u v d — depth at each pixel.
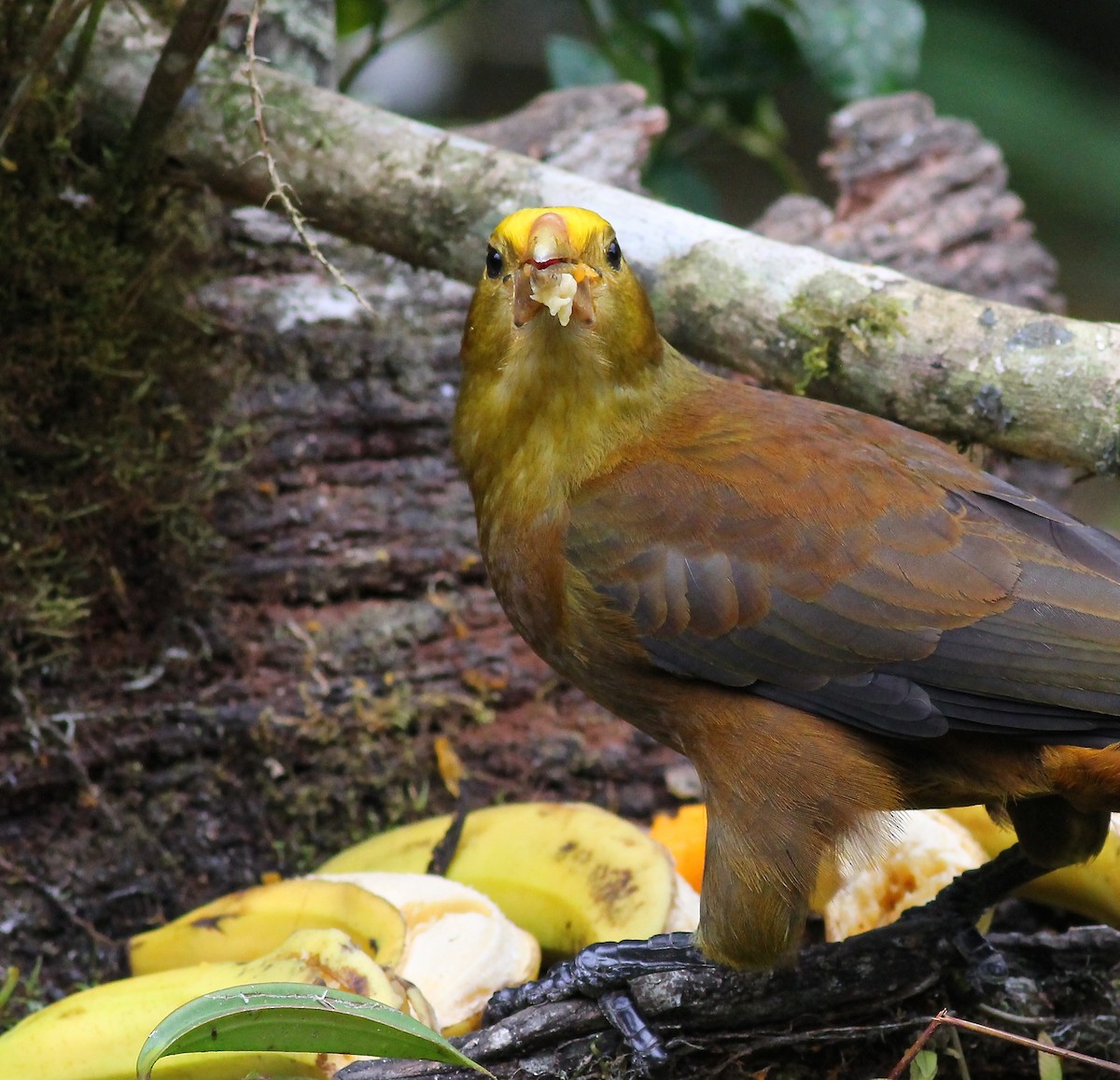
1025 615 6.20
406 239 8.33
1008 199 11.84
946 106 19.97
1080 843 6.83
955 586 6.25
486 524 6.89
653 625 6.43
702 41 12.77
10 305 8.14
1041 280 11.86
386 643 9.20
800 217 11.30
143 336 8.63
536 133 10.67
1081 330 7.08
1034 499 6.59
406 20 16.08
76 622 8.45
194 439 8.85
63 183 8.40
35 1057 6.33
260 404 9.16
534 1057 6.45
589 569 6.51
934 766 6.54
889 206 11.51
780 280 7.59
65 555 8.38
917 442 6.73
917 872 7.48
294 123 8.40
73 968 8.21
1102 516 16.33
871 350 7.37
